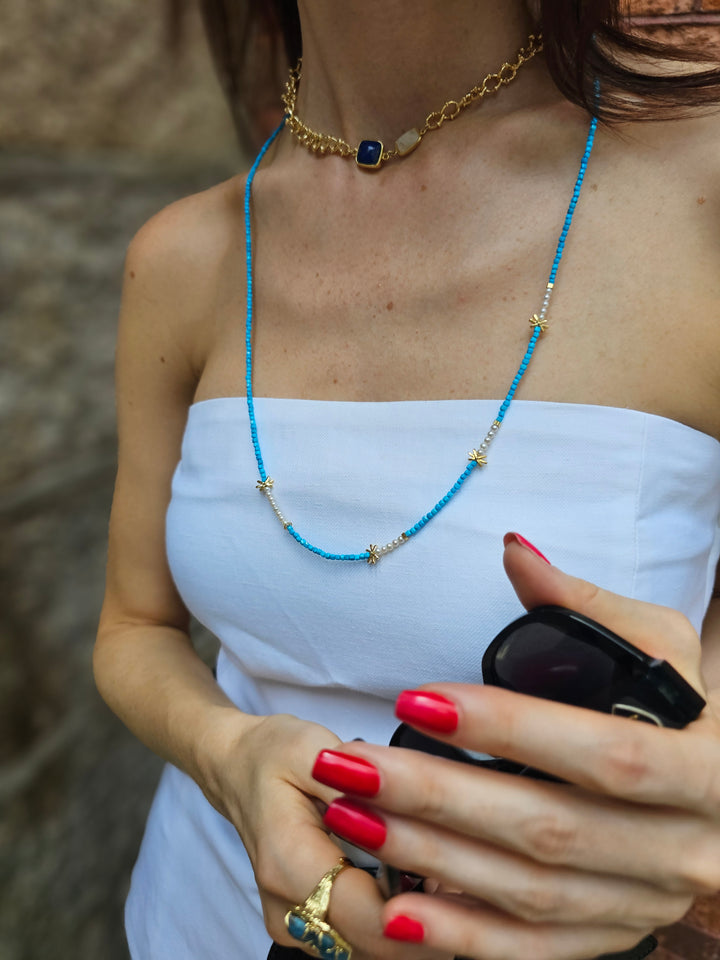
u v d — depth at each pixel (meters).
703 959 0.98
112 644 1.00
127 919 1.02
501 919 0.46
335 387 0.74
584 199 0.66
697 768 0.41
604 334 0.64
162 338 0.96
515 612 0.63
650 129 0.65
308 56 0.80
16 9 1.93
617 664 0.44
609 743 0.39
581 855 0.42
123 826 2.00
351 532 0.70
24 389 2.00
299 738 0.64
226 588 0.78
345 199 0.76
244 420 0.79
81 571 2.04
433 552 0.66
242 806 0.64
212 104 2.37
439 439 0.67
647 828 0.42
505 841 0.42
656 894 0.45
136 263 0.97
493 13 0.69
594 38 0.66
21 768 1.78
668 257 0.63
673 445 0.63
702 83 0.63
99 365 2.19
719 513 0.72
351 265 0.75
